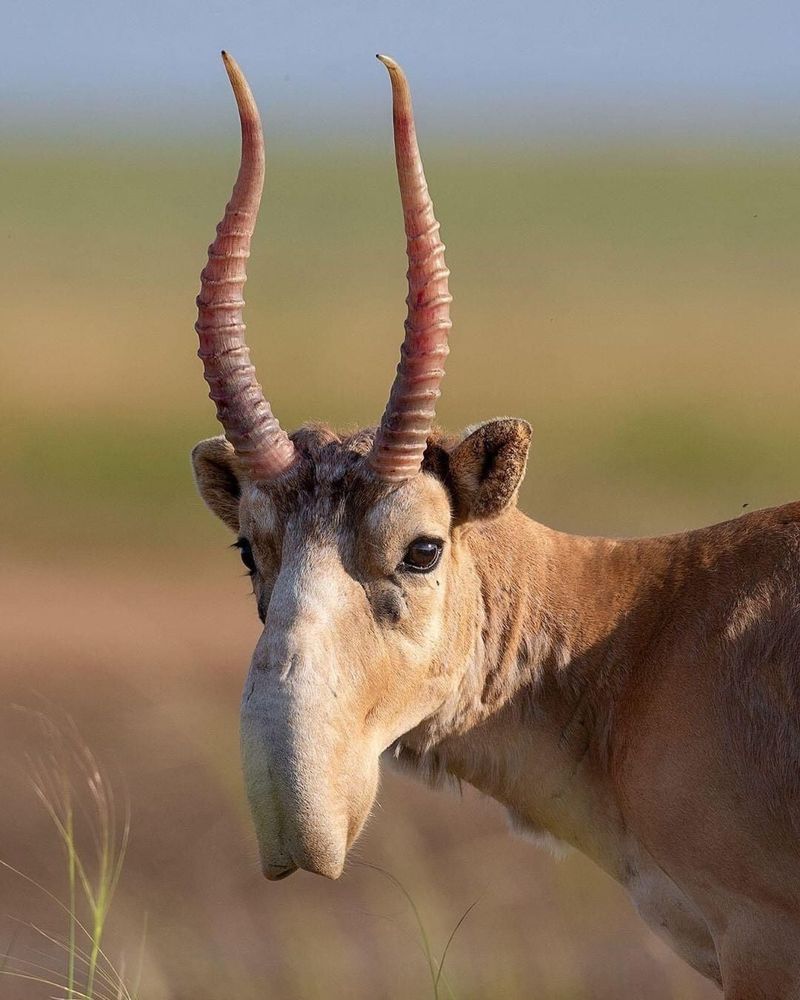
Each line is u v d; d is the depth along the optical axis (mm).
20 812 29938
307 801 16109
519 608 18797
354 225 160375
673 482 49531
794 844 16984
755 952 17172
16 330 78625
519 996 23266
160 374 68125
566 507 45281
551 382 66125
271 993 23656
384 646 17078
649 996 23672
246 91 16828
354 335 77312
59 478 53188
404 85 16406
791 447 54531
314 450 17531
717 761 17234
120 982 20875
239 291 17297
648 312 89125
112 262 121938
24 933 25453
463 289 101062
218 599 43031
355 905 26719
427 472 17688
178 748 32219
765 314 88250
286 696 16234
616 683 18578
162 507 51188
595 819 18953
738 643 17500
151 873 27859
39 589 43344
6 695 35250
